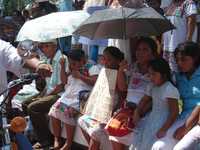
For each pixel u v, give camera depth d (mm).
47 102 6422
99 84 5523
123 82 5281
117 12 5094
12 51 3844
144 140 4793
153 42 5125
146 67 5164
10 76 4926
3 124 3881
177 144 4426
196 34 6918
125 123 5000
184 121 4691
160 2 7422
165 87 4727
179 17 6727
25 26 6109
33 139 6629
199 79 4738
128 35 5074
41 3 9125
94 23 5098
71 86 6023
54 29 5883
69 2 8766
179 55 4770
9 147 3795
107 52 5402
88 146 5680
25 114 6793
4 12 11719
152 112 4844
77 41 7293
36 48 6207
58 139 6254
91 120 5457
